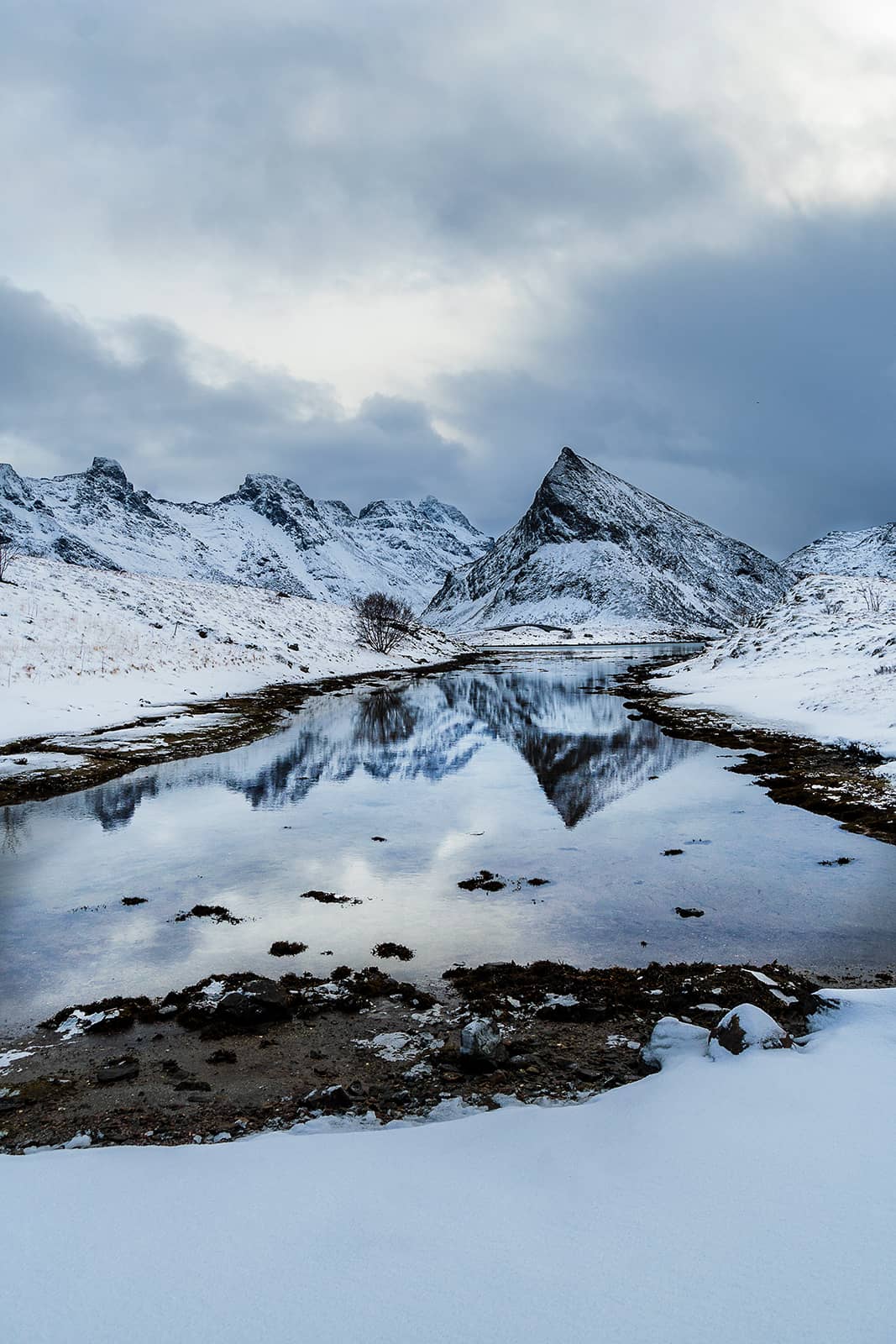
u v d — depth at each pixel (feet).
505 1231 11.39
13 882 39.17
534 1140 15.14
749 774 65.51
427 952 30.71
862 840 45.24
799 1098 15.53
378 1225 11.76
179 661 132.36
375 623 257.34
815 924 32.71
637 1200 12.12
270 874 40.42
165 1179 13.82
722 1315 9.13
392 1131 16.35
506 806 55.88
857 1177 12.22
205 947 31.14
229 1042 23.39
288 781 64.69
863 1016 21.27
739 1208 11.57
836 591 190.19
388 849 44.96
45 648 107.14
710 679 148.15
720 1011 24.13
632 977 27.71
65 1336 9.20
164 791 60.44
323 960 29.86
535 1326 9.11
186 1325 9.39
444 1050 22.13
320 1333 9.16
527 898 36.76
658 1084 17.61
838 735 77.77
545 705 127.13
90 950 30.78
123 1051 22.93
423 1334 9.06
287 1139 16.03
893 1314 8.95
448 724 102.99
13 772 63.93
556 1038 23.12
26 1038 23.85
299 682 157.89
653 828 49.16
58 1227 11.96
